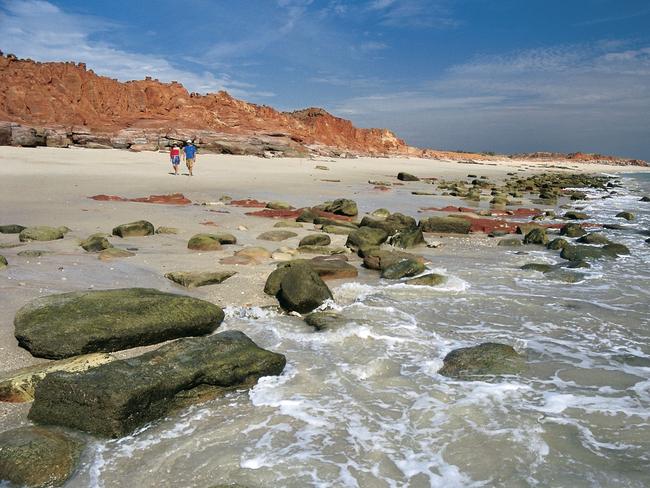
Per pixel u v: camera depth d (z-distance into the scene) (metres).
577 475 4.16
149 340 6.29
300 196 23.44
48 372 5.15
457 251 12.99
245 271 9.71
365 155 76.69
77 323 6.02
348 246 12.55
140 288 7.43
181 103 61.75
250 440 4.55
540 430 4.79
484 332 7.42
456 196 27.41
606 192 36.28
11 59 50.41
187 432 4.64
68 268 9.25
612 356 6.68
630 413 5.17
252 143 54.00
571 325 7.79
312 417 4.95
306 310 7.85
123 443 4.44
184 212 16.58
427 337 7.13
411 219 15.66
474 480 4.09
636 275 10.77
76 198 18.53
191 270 9.53
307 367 6.01
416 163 68.44
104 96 55.38
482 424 4.88
